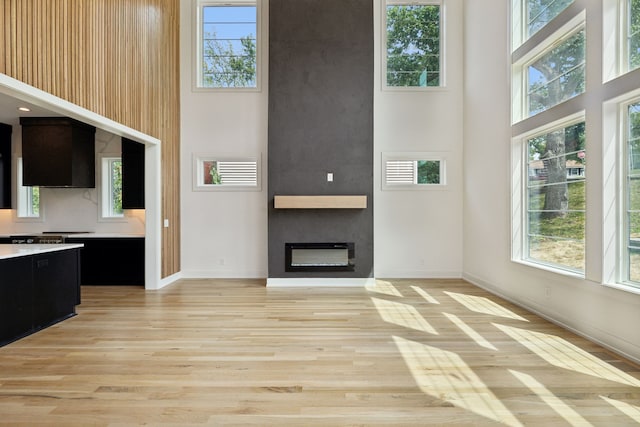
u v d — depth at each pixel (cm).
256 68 675
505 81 504
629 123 316
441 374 280
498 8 523
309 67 622
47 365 299
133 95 509
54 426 214
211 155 673
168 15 623
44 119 590
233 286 607
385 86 670
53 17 355
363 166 621
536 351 324
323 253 618
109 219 660
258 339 359
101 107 434
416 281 640
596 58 331
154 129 574
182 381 270
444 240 670
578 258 380
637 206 309
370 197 620
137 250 606
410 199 670
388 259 672
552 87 421
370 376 278
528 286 457
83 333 378
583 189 373
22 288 368
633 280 313
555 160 419
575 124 385
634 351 297
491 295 538
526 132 452
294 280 614
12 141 661
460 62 667
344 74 623
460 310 459
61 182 593
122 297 532
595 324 342
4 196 650
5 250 380
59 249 412
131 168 623
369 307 476
